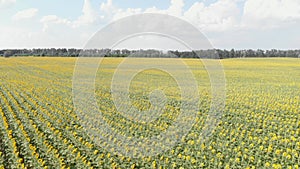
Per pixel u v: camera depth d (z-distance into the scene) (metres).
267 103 16.61
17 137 10.20
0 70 34.41
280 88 23.64
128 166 8.20
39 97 18.19
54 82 25.33
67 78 27.78
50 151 8.86
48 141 9.98
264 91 21.86
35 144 9.62
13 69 35.56
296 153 8.80
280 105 15.91
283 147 9.68
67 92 20.16
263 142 9.91
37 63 42.50
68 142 9.83
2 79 26.95
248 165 8.26
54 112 14.16
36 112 14.01
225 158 8.68
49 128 11.19
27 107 14.71
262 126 12.13
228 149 9.24
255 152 9.28
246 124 12.33
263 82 27.44
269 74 34.28
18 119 12.59
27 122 11.99
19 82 25.12
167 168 8.09
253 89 22.86
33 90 21.02
